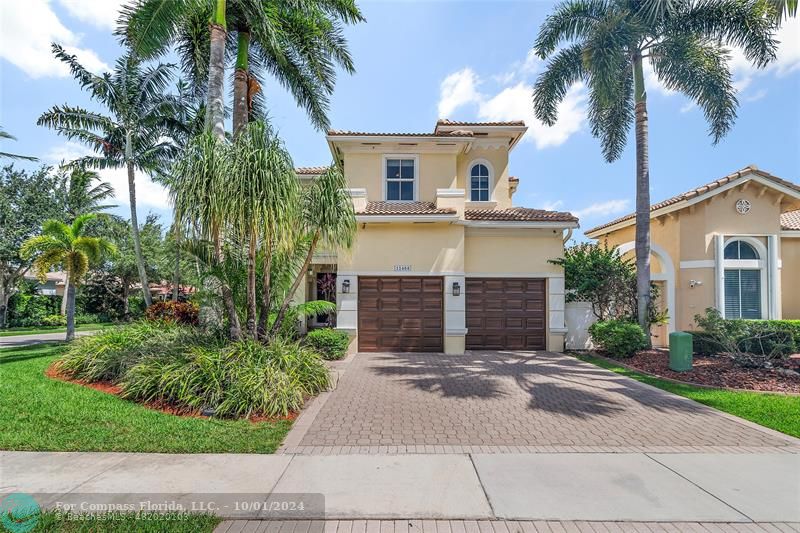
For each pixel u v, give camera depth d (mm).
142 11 9719
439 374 9617
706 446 5285
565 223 13141
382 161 14805
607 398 7570
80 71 15445
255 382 6562
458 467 4605
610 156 15344
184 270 9180
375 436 5594
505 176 16062
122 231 26812
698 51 12594
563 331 13062
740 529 3475
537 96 13898
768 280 13664
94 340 8781
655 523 3543
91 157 17344
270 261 8500
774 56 11445
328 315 14938
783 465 4711
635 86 12727
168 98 16766
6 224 22250
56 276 36438
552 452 5070
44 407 6184
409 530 3420
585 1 12516
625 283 12711
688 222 14180
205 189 7148
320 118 13930
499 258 13375
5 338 19734
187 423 5816
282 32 11734
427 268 12945
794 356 11188
